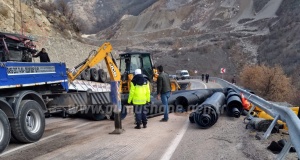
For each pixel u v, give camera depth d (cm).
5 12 2659
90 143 776
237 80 6081
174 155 671
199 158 647
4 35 822
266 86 4466
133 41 12438
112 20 18925
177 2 15575
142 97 970
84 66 1168
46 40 2795
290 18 9194
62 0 4528
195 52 9269
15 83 734
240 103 1130
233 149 707
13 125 732
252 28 10612
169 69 8294
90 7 19975
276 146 666
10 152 695
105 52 1109
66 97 979
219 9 12875
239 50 9031
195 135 864
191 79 6244
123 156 662
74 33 4228
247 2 12650
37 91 868
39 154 677
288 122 655
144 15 15150
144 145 757
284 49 7750
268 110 884
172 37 12281
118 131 896
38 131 801
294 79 5772
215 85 4075
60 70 965
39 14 3331
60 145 756
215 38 10362
